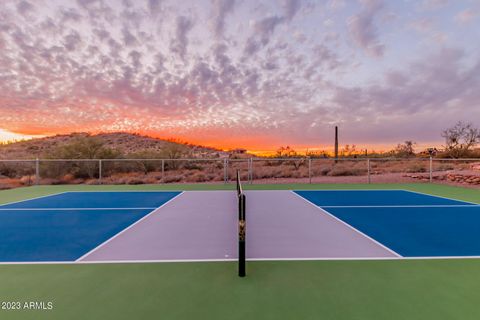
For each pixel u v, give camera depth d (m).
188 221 6.74
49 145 55.94
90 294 3.08
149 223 6.54
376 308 2.75
